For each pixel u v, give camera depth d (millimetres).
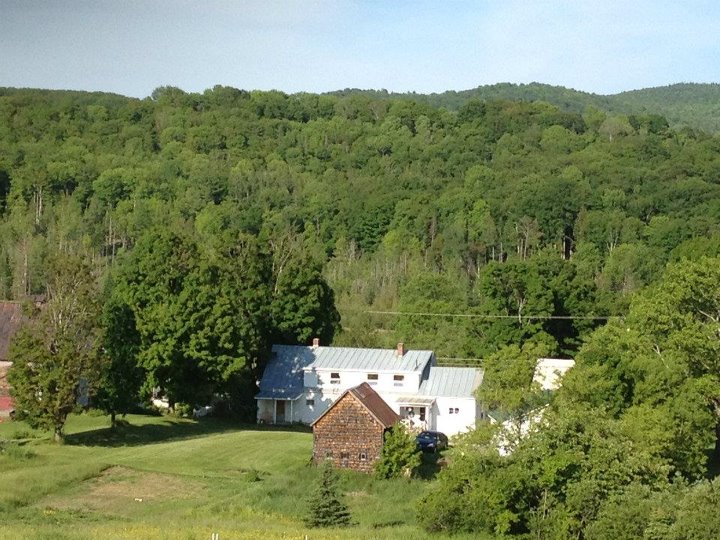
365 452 66312
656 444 59562
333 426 66938
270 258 98312
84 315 73250
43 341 72000
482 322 106875
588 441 52344
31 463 64438
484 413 83562
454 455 54875
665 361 67688
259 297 92125
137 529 46812
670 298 72312
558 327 107000
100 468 63438
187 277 83000
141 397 81125
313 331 94875
